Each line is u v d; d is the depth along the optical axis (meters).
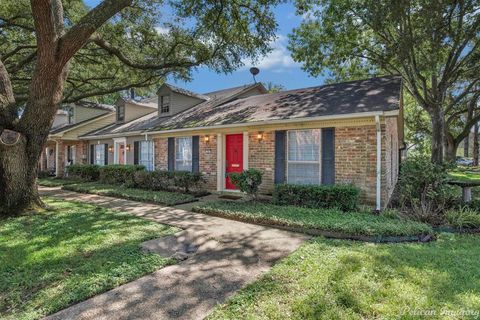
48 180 15.27
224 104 12.80
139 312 2.69
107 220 5.89
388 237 4.68
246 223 5.85
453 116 20.73
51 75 6.49
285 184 7.42
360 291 2.91
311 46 14.64
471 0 10.09
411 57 12.23
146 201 8.42
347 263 3.60
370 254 3.90
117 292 3.06
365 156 7.04
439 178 6.66
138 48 10.96
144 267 3.63
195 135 10.81
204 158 10.55
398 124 10.53
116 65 12.20
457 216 5.58
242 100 12.55
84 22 6.30
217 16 8.82
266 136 8.80
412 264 3.55
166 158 11.84
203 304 2.82
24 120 6.60
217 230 5.33
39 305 2.78
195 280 3.34
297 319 2.50
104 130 16.50
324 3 12.91
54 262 3.71
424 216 5.75
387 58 13.51
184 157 11.28
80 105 17.86
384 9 10.21
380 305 2.67
